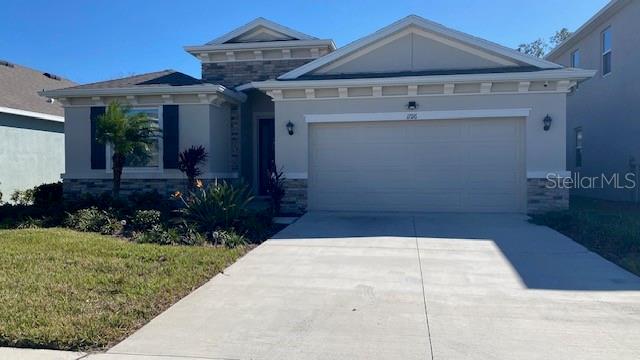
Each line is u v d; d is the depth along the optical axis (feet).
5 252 26.32
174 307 19.43
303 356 15.07
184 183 46.14
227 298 20.52
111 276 22.43
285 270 24.89
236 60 57.62
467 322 17.76
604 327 17.24
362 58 44.91
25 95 64.39
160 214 35.63
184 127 46.34
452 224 37.09
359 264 25.95
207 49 57.21
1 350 15.35
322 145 44.01
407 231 34.71
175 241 30.30
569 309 19.07
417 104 42.11
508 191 41.81
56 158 66.54
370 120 42.78
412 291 21.36
